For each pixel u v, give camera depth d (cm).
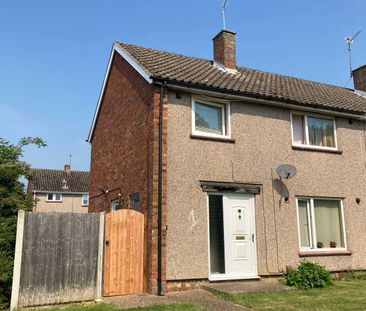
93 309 779
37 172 4481
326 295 916
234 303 839
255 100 1207
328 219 1294
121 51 1380
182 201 1048
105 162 1530
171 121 1080
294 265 1169
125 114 1319
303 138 1323
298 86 1577
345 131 1400
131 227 1005
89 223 919
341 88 1841
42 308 813
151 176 1033
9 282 888
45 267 852
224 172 1131
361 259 1298
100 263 912
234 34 1502
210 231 1084
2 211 1065
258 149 1205
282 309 775
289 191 1223
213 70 1394
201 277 1030
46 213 873
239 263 1099
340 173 1340
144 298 903
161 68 1191
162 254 979
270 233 1160
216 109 1190
